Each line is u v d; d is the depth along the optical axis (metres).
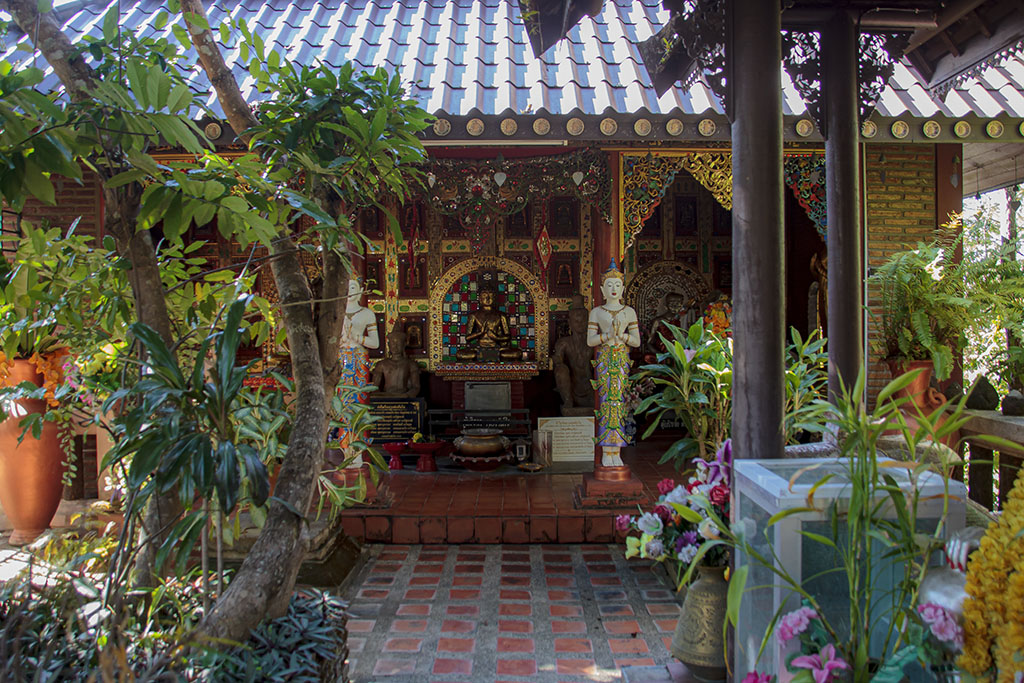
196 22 2.81
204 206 2.30
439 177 6.61
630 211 6.10
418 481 7.04
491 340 8.88
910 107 5.27
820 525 2.21
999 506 5.27
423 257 9.15
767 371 2.76
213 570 4.62
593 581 5.04
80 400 3.68
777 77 2.81
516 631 4.24
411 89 5.52
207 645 2.21
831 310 3.34
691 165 6.05
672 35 3.81
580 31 6.58
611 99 5.29
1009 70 5.84
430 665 3.81
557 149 6.46
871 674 2.02
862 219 6.40
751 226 2.79
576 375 8.60
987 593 1.69
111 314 3.19
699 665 3.12
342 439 6.02
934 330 5.92
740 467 2.56
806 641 2.11
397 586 4.96
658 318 9.36
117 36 2.47
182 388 2.21
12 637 2.29
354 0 7.60
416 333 9.14
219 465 2.10
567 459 7.46
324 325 3.01
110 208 2.58
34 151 2.04
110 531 3.87
